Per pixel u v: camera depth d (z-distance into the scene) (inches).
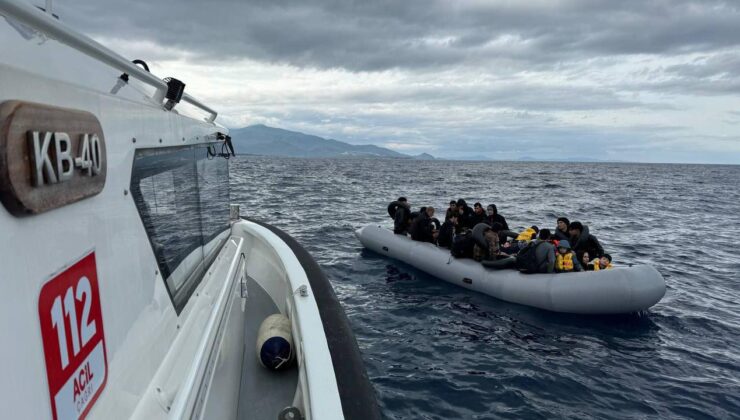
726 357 250.7
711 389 216.4
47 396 37.4
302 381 85.8
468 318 298.2
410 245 423.2
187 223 92.3
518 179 2256.4
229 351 98.9
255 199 957.8
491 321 294.7
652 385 219.3
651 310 320.5
